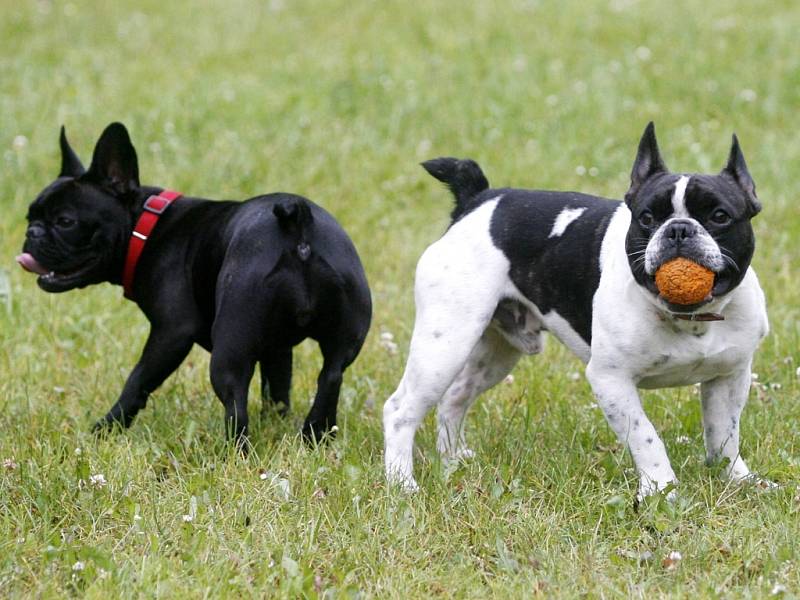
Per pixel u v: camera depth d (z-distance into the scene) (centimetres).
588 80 2155
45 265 1042
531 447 949
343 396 1091
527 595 725
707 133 1889
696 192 779
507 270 927
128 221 1052
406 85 2167
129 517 841
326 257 945
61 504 860
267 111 2056
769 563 754
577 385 1120
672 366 840
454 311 925
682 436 977
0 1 2956
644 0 2728
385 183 1741
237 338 938
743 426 979
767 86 2072
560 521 830
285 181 1753
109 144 1048
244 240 955
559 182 1727
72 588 758
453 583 752
